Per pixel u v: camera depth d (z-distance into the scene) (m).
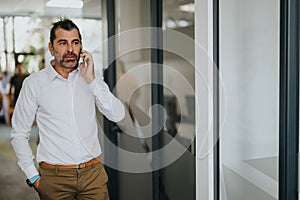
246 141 2.07
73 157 2.27
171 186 2.70
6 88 3.30
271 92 1.90
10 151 3.42
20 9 3.18
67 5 3.07
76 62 2.27
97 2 2.97
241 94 2.07
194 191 2.46
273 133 1.91
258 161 2.01
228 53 2.12
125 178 3.00
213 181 2.27
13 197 3.34
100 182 2.36
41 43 3.25
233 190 2.18
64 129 2.25
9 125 3.39
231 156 2.17
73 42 2.26
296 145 1.83
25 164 2.32
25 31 3.21
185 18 2.41
